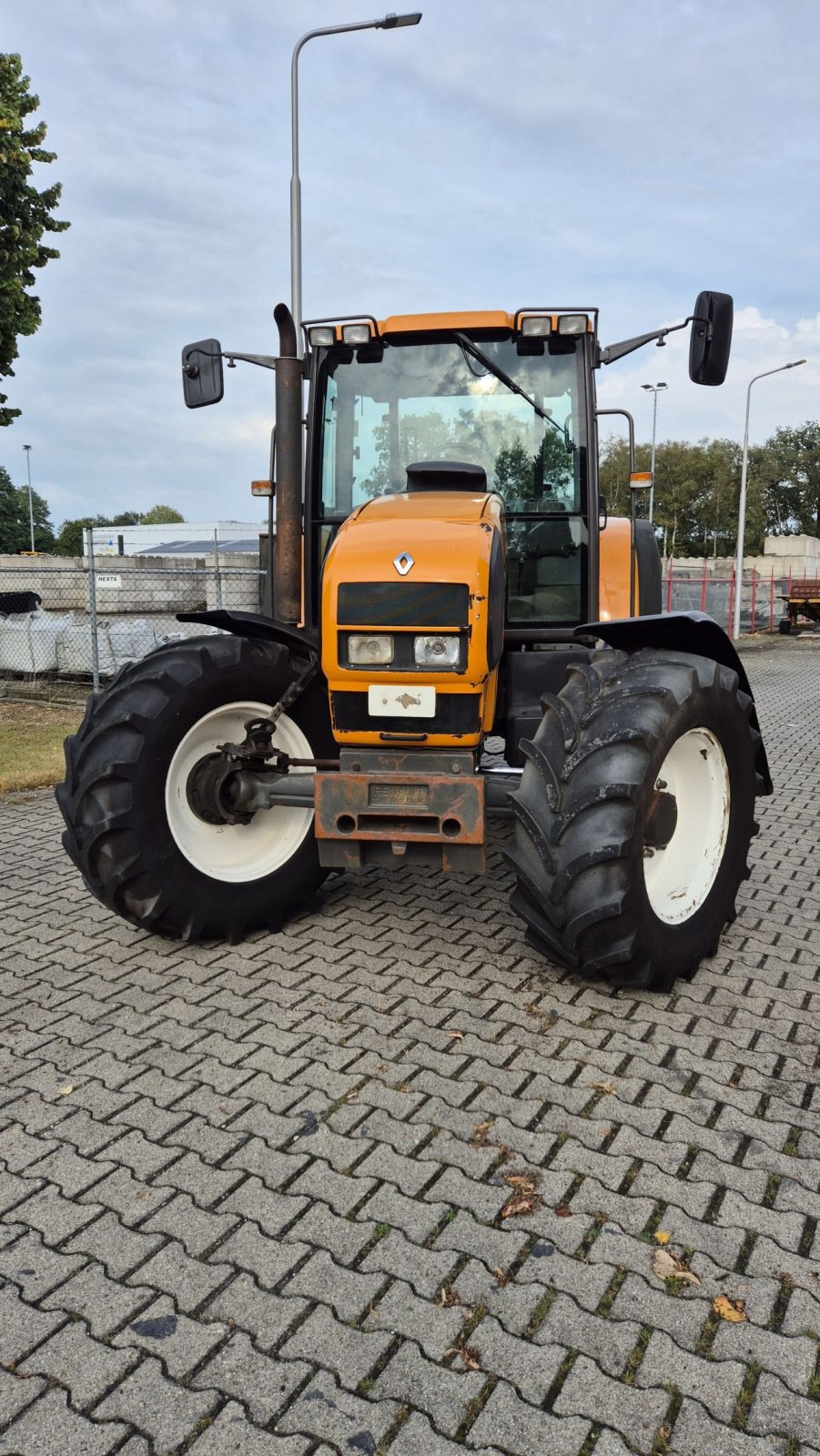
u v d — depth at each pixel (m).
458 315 4.42
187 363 4.32
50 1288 2.19
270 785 3.78
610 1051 3.17
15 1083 3.01
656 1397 1.91
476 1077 3.01
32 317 12.22
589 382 4.48
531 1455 1.79
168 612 14.41
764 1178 2.55
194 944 4.07
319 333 4.52
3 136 11.42
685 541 54.47
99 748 3.67
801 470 73.00
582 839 3.17
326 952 3.97
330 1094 2.92
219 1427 1.85
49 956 3.96
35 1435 1.84
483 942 4.07
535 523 4.58
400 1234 2.34
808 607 27.31
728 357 4.18
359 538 3.54
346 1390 1.92
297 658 4.12
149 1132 2.75
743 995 3.60
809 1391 1.92
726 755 3.71
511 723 4.19
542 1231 2.35
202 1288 2.18
